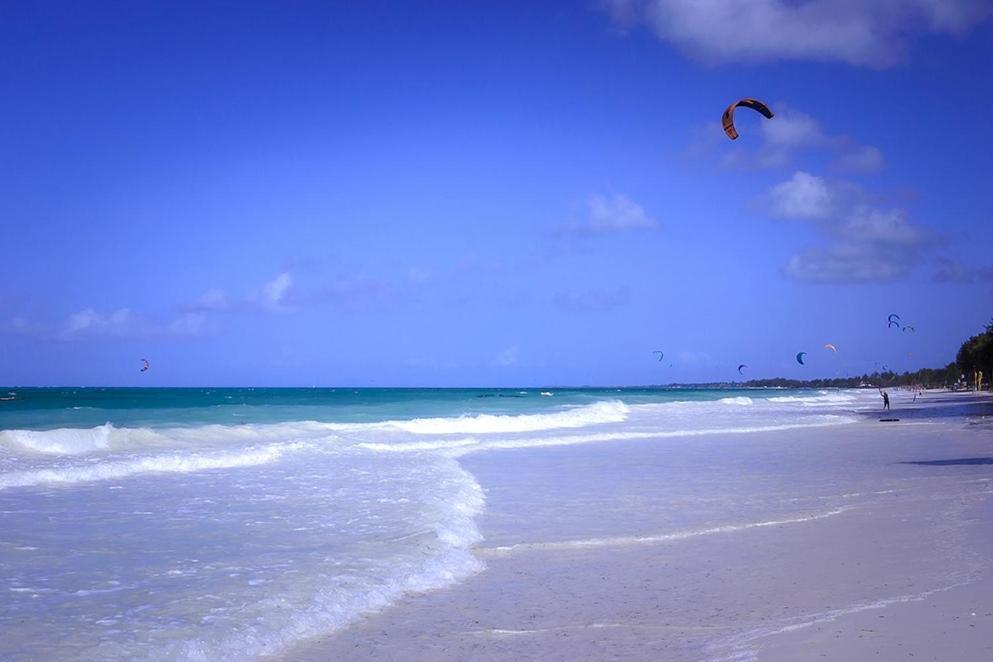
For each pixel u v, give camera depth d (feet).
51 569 29.58
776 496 50.85
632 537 38.22
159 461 59.98
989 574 28.89
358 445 79.36
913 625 22.57
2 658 20.20
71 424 93.35
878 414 177.68
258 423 108.58
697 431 115.14
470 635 23.63
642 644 22.53
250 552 32.94
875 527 39.70
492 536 38.47
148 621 23.54
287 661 21.31
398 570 30.45
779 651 20.93
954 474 61.98
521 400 241.55
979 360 378.53
